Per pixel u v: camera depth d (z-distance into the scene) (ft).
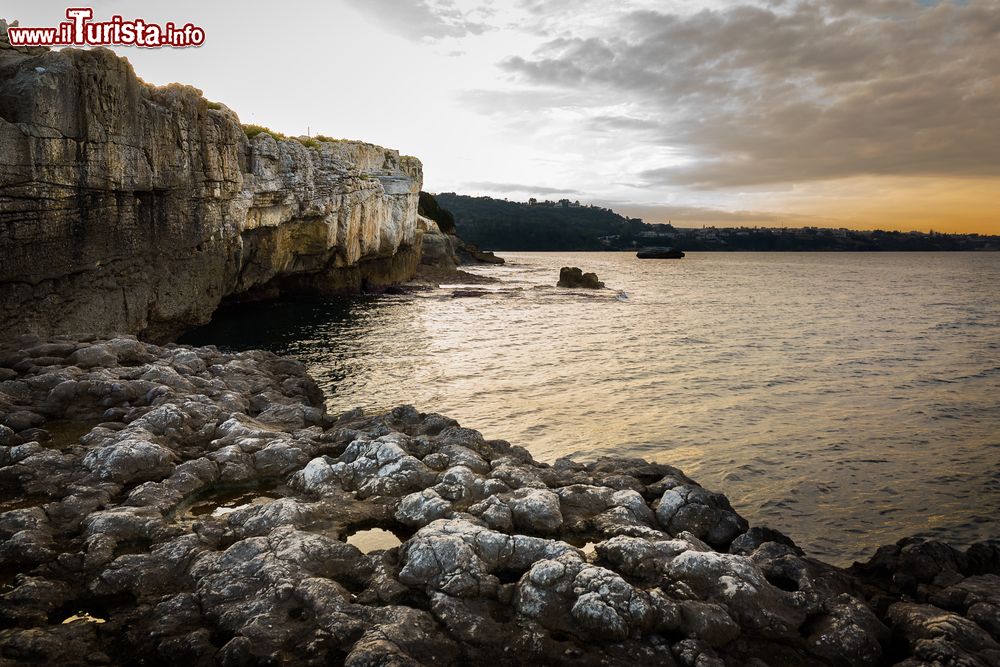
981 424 60.03
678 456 50.16
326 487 31.83
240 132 105.81
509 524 28.35
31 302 53.11
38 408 40.68
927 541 28.27
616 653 19.57
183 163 77.71
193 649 18.70
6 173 48.62
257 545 24.31
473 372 80.74
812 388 74.84
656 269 460.55
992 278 352.08
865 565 28.43
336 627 19.54
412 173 221.25
